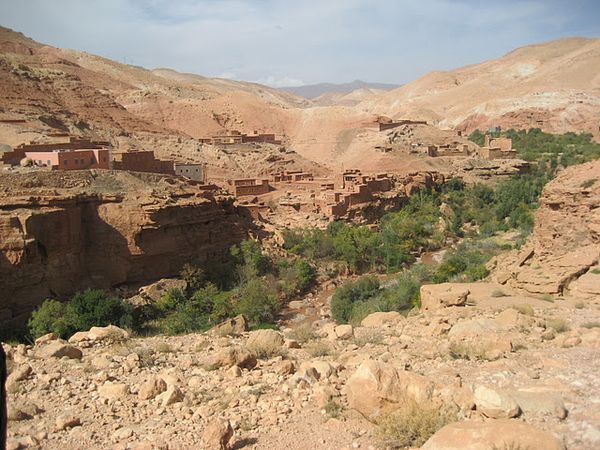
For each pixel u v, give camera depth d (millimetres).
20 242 41531
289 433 10938
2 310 40625
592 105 162875
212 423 10727
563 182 31938
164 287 48500
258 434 11023
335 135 143750
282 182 84250
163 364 16031
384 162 108125
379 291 44906
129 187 53281
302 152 142625
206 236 54500
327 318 43344
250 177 98562
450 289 25484
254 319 43281
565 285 24484
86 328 36844
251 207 66188
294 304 48625
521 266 31047
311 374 13586
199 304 44969
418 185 90938
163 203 50406
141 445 10344
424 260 64000
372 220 77000
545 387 11766
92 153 57750
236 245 56656
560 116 161000
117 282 48500
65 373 14922
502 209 83938
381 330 20141
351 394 11625
